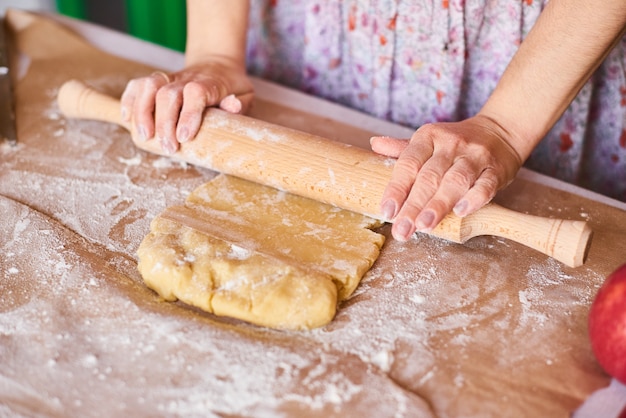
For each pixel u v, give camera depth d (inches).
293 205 44.8
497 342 36.2
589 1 41.8
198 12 56.4
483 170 41.5
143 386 33.3
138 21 94.7
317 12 59.8
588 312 38.5
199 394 32.9
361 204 42.2
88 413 31.9
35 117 56.5
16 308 37.9
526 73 44.9
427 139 42.3
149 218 45.4
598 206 47.6
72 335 36.1
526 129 45.2
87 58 65.2
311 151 44.6
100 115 53.6
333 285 37.9
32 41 66.7
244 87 55.4
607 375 34.5
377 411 32.1
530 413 32.4
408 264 41.4
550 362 35.2
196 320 37.2
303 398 32.8
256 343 35.8
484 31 54.7
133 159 51.6
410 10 54.5
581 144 58.6
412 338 36.3
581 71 43.9
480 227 41.1
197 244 40.4
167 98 48.3
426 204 38.9
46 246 42.4
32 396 32.8
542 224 39.0
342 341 36.0
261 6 64.1
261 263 38.9
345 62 62.1
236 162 45.7
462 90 58.6
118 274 40.6
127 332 36.3
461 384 33.8
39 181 48.8
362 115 57.6
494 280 40.4
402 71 58.3
